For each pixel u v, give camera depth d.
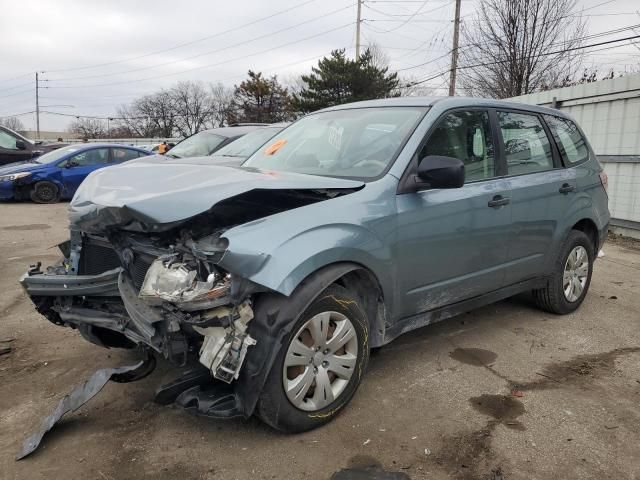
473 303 4.09
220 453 2.83
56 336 4.38
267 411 2.80
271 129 8.47
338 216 3.01
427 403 3.36
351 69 39.72
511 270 4.28
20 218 10.66
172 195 2.75
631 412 3.29
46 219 10.61
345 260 2.98
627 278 6.55
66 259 3.77
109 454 2.81
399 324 3.52
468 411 3.27
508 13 26.09
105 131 84.25
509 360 4.02
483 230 3.89
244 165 4.28
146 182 3.17
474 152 3.99
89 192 3.27
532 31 25.91
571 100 10.17
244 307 2.66
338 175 3.54
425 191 3.53
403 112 3.88
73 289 3.21
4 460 2.76
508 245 4.17
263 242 2.68
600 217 5.23
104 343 3.61
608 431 3.08
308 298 2.78
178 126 76.88
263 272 2.62
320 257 2.83
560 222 4.69
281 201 3.19
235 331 2.65
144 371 3.15
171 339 2.71
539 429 3.09
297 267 2.71
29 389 3.49
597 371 3.87
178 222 2.64
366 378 3.68
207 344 2.67
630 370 3.89
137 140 35.75
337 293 2.99
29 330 4.50
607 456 2.85
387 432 3.03
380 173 3.42
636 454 2.87
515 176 4.28
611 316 5.07
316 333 2.91
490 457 2.82
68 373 3.71
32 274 3.49
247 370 2.70
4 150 15.06
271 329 2.69
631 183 9.19
